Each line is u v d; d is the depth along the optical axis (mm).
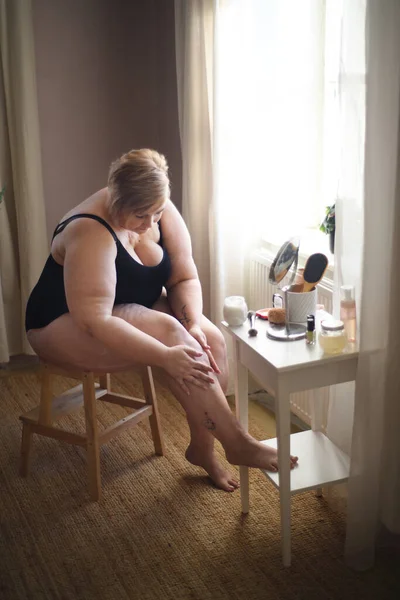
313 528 2430
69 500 2619
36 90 3604
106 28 3812
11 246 3770
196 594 2148
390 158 1973
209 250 3348
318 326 2273
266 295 3199
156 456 2887
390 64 1914
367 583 2172
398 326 2062
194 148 3223
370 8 1892
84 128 3898
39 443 3008
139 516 2520
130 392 3457
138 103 3965
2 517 2527
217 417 2330
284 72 3020
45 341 2562
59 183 3914
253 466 2303
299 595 2129
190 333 2520
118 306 2512
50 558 2320
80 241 2350
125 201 2295
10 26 3482
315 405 2465
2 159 3648
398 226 1990
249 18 2992
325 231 2752
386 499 2219
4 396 3439
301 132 3049
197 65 3121
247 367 2299
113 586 2193
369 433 2119
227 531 2428
